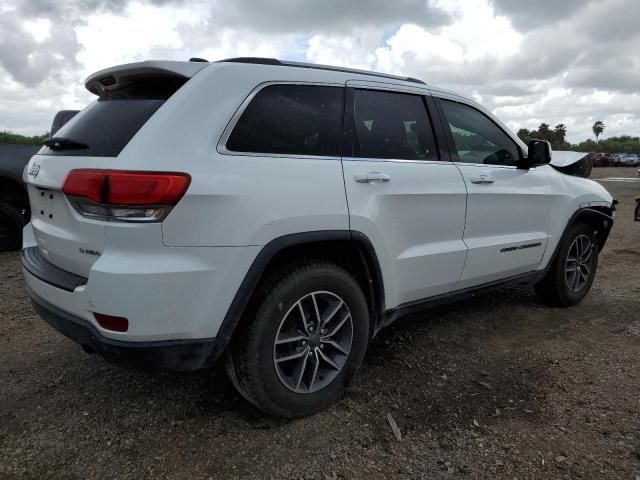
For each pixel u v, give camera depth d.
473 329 4.14
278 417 2.79
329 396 2.86
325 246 2.84
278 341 2.62
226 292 2.38
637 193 17.05
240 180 2.41
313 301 2.73
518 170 4.02
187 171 2.27
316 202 2.65
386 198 2.99
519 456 2.49
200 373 3.31
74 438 2.60
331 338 2.88
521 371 3.40
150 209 2.20
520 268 4.11
